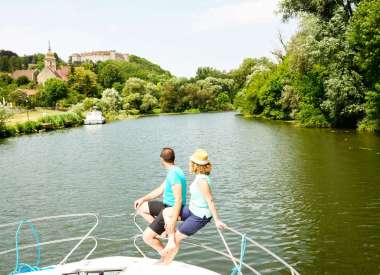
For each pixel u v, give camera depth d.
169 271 6.01
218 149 32.94
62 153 34.16
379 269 10.59
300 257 11.44
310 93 46.31
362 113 41.66
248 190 18.88
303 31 43.38
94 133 53.22
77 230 14.30
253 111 75.31
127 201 17.80
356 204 16.03
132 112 101.44
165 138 43.66
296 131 43.44
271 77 67.00
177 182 6.08
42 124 59.47
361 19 35.47
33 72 171.00
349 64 39.12
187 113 106.31
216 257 11.48
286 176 21.42
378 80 36.41
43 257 12.02
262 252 11.82
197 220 6.02
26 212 16.78
